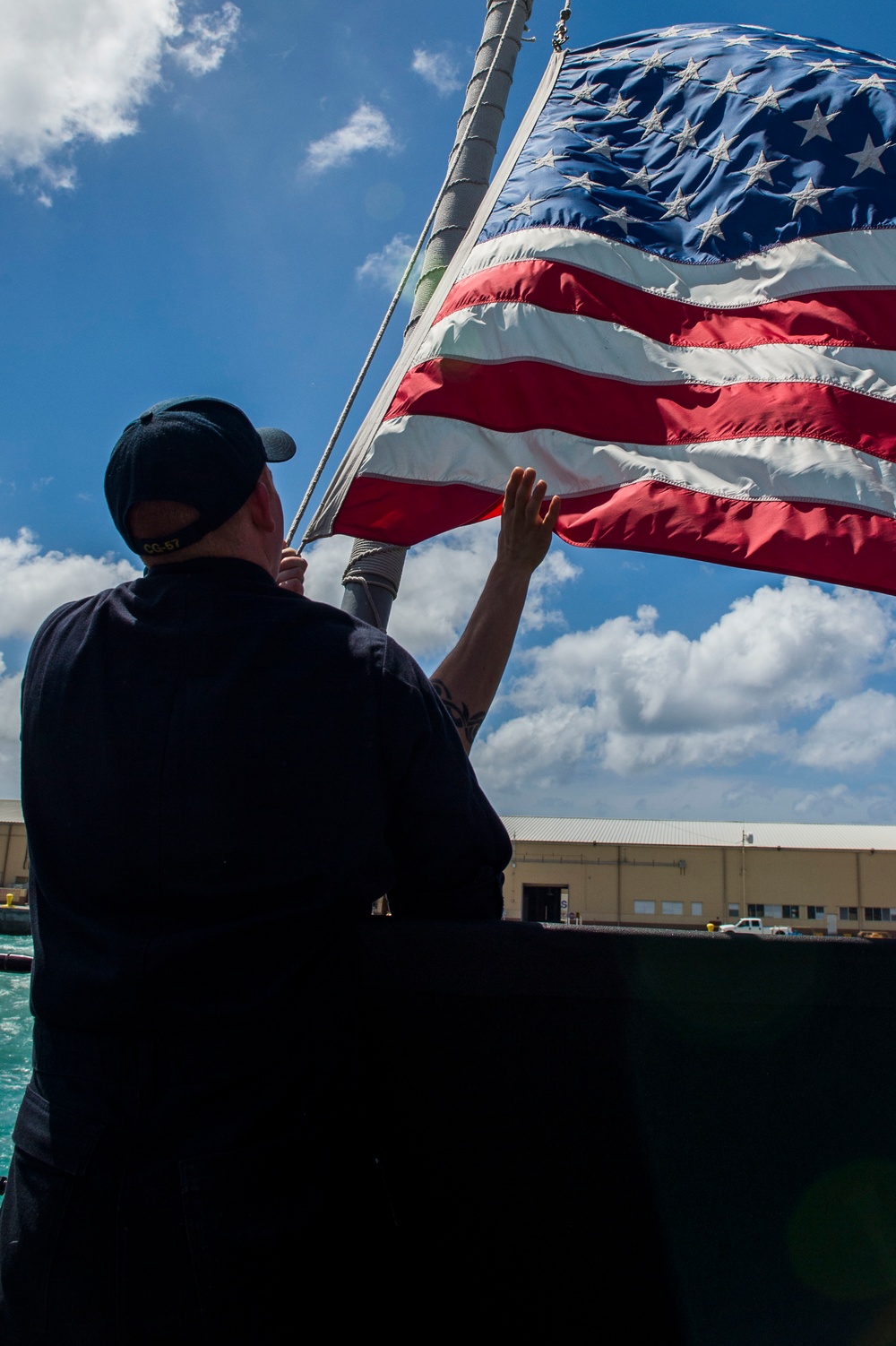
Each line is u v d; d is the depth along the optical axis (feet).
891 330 8.49
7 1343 2.77
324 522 8.36
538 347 8.53
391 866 3.27
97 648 3.39
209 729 3.09
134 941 2.88
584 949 3.29
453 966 3.36
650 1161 3.30
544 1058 3.38
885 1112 3.20
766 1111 3.24
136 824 3.01
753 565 7.49
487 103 13.65
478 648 4.34
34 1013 3.06
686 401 8.33
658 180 9.66
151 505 3.48
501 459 8.25
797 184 9.25
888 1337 3.10
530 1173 3.37
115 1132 2.74
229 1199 2.67
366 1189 3.20
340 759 3.13
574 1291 3.34
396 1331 3.36
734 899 148.87
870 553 7.45
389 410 8.56
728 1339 3.21
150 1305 2.61
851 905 146.00
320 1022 3.06
